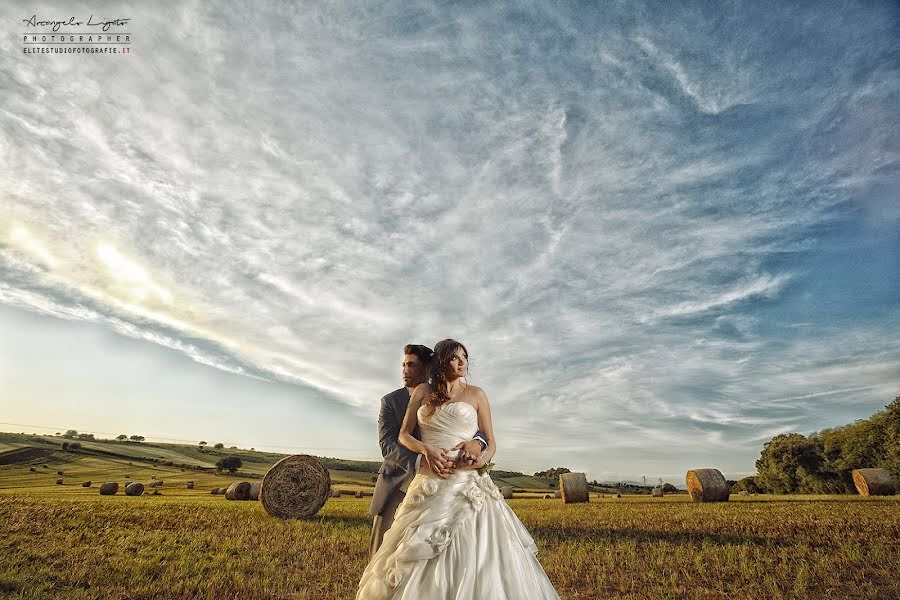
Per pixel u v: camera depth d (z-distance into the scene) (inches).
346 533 425.1
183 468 3260.3
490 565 130.7
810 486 1771.7
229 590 231.5
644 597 217.5
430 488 142.5
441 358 153.2
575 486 957.2
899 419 1502.2
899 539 321.1
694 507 661.3
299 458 674.8
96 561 284.0
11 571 247.4
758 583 231.5
